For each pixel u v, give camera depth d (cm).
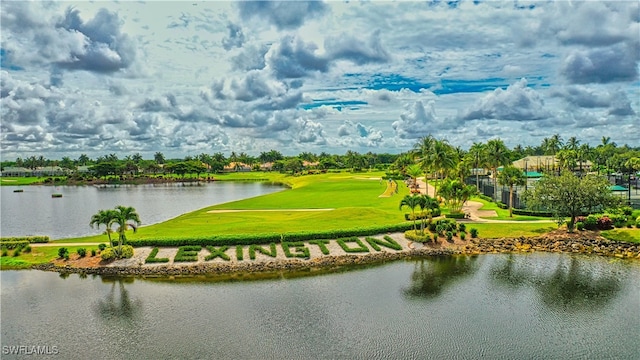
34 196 19562
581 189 7519
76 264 6316
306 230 7738
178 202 15788
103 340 4031
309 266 6353
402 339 3994
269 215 10150
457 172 13438
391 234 7831
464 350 3791
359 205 11569
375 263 6538
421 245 7300
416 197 7550
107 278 5853
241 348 3853
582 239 7419
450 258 6781
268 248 6950
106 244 6944
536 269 6141
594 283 5512
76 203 16012
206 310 4703
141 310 4722
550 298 4984
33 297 5150
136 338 4062
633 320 4372
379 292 5234
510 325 4275
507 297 5041
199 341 3988
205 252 6719
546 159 19175
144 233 7931
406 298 5025
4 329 4281
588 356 3684
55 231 9825
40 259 6581
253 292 5266
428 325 4281
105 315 4594
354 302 4906
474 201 12294
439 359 3647
